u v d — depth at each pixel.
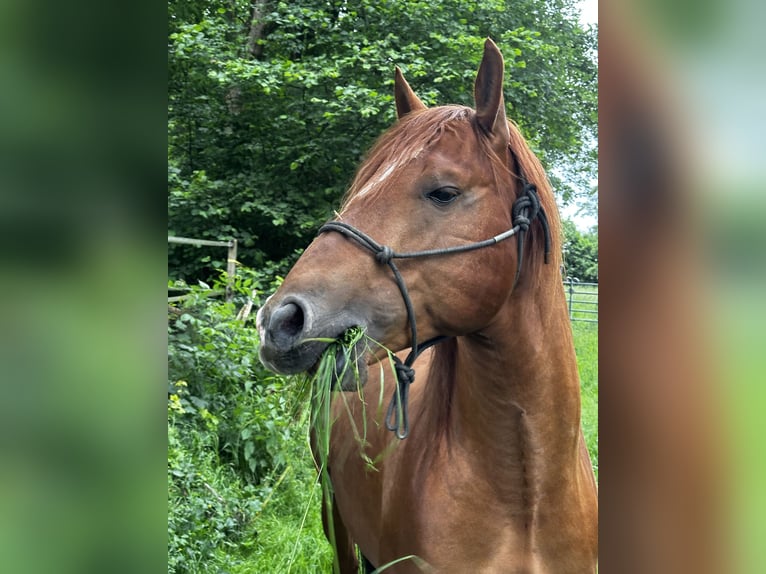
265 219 7.84
